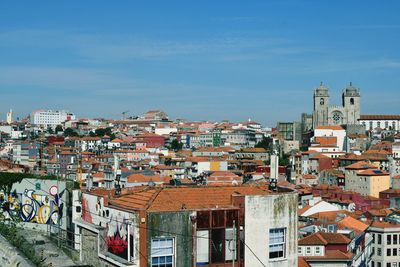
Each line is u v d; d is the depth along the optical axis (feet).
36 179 151.43
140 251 98.43
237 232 105.70
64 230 139.85
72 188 144.56
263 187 124.77
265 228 107.55
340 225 332.39
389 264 400.47
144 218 99.04
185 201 110.22
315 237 262.26
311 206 420.77
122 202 114.62
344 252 265.13
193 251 102.01
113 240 107.24
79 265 115.24
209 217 103.40
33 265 105.29
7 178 157.28
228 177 582.76
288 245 110.11
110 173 563.48
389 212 471.21
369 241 378.12
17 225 152.56
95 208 117.80
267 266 107.34
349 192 583.58
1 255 118.01
